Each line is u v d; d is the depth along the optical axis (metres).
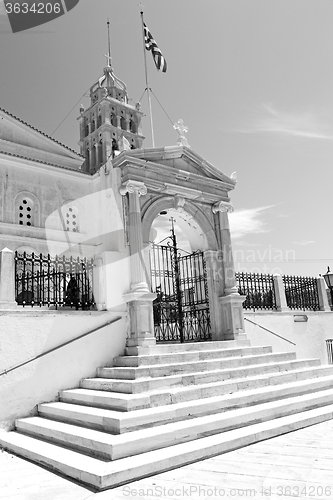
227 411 7.38
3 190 13.46
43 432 6.99
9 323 8.18
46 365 8.48
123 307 10.00
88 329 9.30
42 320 8.63
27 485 5.20
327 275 15.20
